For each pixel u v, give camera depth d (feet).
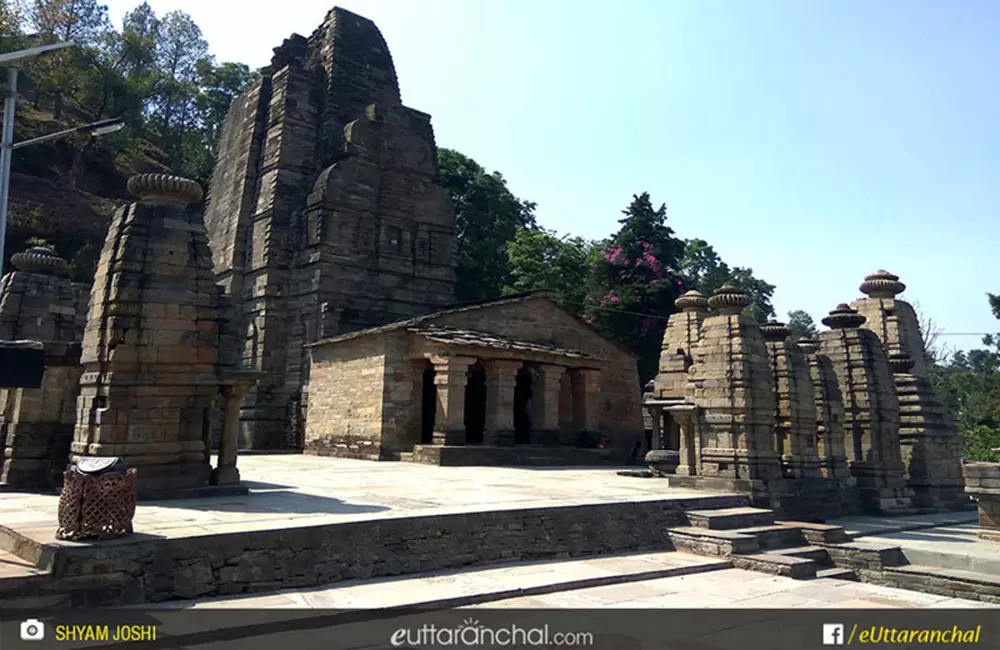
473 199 182.29
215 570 31.40
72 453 47.32
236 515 38.42
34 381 39.81
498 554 40.68
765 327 71.82
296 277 125.18
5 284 69.41
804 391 68.08
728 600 34.24
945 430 81.00
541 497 51.01
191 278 49.42
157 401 47.06
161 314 47.70
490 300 117.08
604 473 80.74
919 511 72.64
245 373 50.44
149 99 242.17
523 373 108.27
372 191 128.47
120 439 45.37
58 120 194.49
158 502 44.57
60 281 70.95
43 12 206.08
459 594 32.55
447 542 39.22
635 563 41.91
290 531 33.94
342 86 136.56
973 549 49.29
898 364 82.74
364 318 122.21
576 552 43.91
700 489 60.23
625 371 127.24
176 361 47.88
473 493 53.01
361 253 124.67
